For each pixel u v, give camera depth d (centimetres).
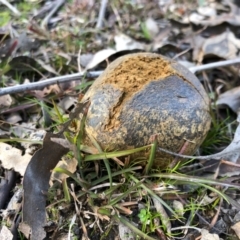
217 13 35
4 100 24
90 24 33
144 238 18
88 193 19
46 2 35
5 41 29
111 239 18
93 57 27
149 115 18
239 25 31
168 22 34
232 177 21
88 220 18
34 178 18
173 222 19
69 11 34
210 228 19
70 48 29
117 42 30
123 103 18
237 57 28
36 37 30
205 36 31
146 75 19
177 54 30
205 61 29
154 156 18
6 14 33
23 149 22
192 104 19
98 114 18
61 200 18
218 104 25
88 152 19
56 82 24
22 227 18
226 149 20
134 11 34
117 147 18
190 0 37
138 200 19
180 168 20
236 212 20
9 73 27
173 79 19
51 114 23
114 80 19
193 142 19
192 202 19
